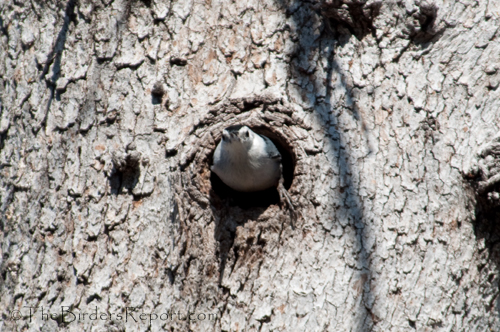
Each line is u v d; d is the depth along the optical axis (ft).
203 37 26.55
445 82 24.95
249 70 25.95
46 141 26.05
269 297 22.17
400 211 23.11
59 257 24.03
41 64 27.43
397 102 24.75
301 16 26.37
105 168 24.79
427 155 23.90
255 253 23.00
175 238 23.58
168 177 24.48
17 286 24.26
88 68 26.48
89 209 24.34
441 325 21.77
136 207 24.17
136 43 26.63
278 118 24.94
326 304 21.83
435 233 22.85
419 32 25.54
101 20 26.99
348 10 25.44
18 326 23.38
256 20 26.61
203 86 25.93
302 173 23.89
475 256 23.00
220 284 22.88
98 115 25.70
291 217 23.40
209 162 25.21
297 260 22.72
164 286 22.99
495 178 22.41
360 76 25.25
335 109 24.90
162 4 27.02
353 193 23.47
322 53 25.80
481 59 25.12
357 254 22.58
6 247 25.55
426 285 22.20
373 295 21.97
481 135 23.99
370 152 24.11
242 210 24.29
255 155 25.12
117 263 23.38
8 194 26.35
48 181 25.40
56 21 27.84
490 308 22.98
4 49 29.17
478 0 26.13
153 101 25.70
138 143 25.05
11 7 29.37
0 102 28.40
